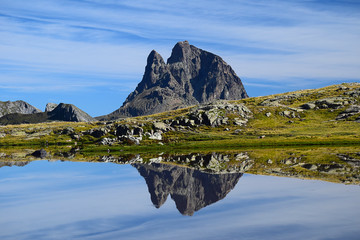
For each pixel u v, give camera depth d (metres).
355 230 38.31
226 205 52.38
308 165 91.31
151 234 39.41
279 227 40.25
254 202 53.38
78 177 84.44
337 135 187.12
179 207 52.31
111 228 42.12
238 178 76.12
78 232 40.84
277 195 57.34
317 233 37.66
